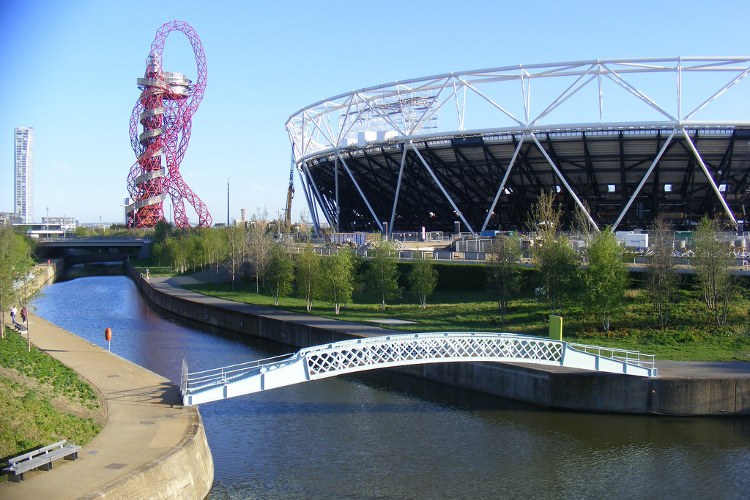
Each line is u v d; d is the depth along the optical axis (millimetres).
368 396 32906
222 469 23156
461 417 29484
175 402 23750
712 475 23312
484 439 26609
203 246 88625
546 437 26828
